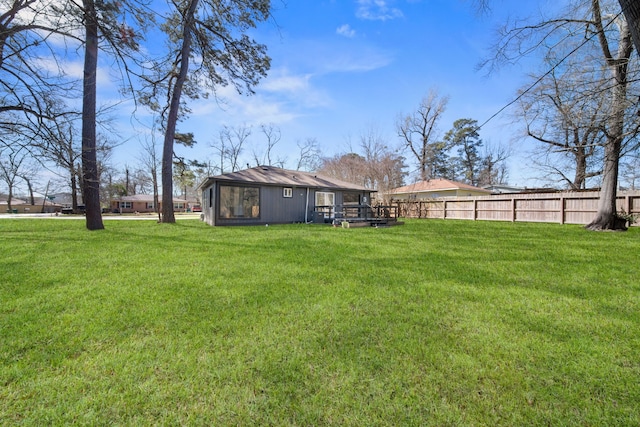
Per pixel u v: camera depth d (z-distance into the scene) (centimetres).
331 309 275
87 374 175
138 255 532
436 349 203
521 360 190
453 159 3741
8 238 760
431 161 3125
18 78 528
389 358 192
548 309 277
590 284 355
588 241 697
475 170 3722
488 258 506
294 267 441
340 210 1491
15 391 159
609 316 260
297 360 189
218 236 812
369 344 210
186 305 286
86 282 362
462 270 423
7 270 420
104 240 727
